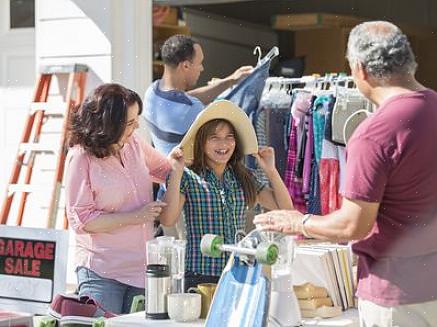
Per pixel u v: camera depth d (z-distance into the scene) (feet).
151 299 16.62
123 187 19.31
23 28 33.40
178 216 19.47
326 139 25.27
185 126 23.76
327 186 25.40
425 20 32.53
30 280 17.25
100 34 30.14
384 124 14.48
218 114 19.40
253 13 32.96
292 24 32.91
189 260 19.33
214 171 19.62
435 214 14.70
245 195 19.85
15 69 33.58
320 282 17.72
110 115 18.88
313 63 32.94
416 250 14.70
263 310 14.44
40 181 31.22
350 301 18.20
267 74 25.46
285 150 26.30
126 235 19.42
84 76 30.42
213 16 31.96
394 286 14.75
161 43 30.50
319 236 15.08
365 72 14.94
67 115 29.94
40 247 17.19
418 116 14.48
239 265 15.20
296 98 25.95
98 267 19.33
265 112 26.37
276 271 16.29
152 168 20.42
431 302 14.75
